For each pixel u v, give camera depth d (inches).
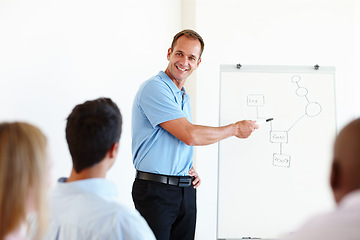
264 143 101.0
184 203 78.3
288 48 104.8
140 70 111.5
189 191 79.6
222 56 104.6
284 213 100.4
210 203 103.9
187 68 80.0
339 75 104.7
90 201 39.1
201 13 104.8
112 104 45.3
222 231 100.5
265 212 100.5
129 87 109.5
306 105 101.8
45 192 33.5
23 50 94.5
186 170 79.2
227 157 101.1
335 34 105.2
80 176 41.5
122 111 108.4
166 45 115.8
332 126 101.4
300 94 102.1
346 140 27.2
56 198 39.9
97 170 41.4
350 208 26.2
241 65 102.9
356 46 106.1
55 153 97.7
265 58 104.6
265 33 105.0
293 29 105.1
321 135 101.2
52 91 97.7
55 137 97.8
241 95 102.0
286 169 100.7
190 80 109.3
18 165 31.7
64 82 99.5
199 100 104.3
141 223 39.4
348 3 105.2
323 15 105.2
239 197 100.7
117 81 107.6
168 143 76.2
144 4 111.8
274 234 100.3
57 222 39.1
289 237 28.6
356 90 105.3
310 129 101.3
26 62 94.8
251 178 100.7
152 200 75.1
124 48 108.9
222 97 102.0
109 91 106.3
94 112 41.0
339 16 105.2
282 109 101.6
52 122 97.5
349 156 26.8
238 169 100.8
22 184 31.7
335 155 28.1
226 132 78.1
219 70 104.0
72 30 100.9
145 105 75.6
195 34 80.4
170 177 76.1
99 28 105.0
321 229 26.4
